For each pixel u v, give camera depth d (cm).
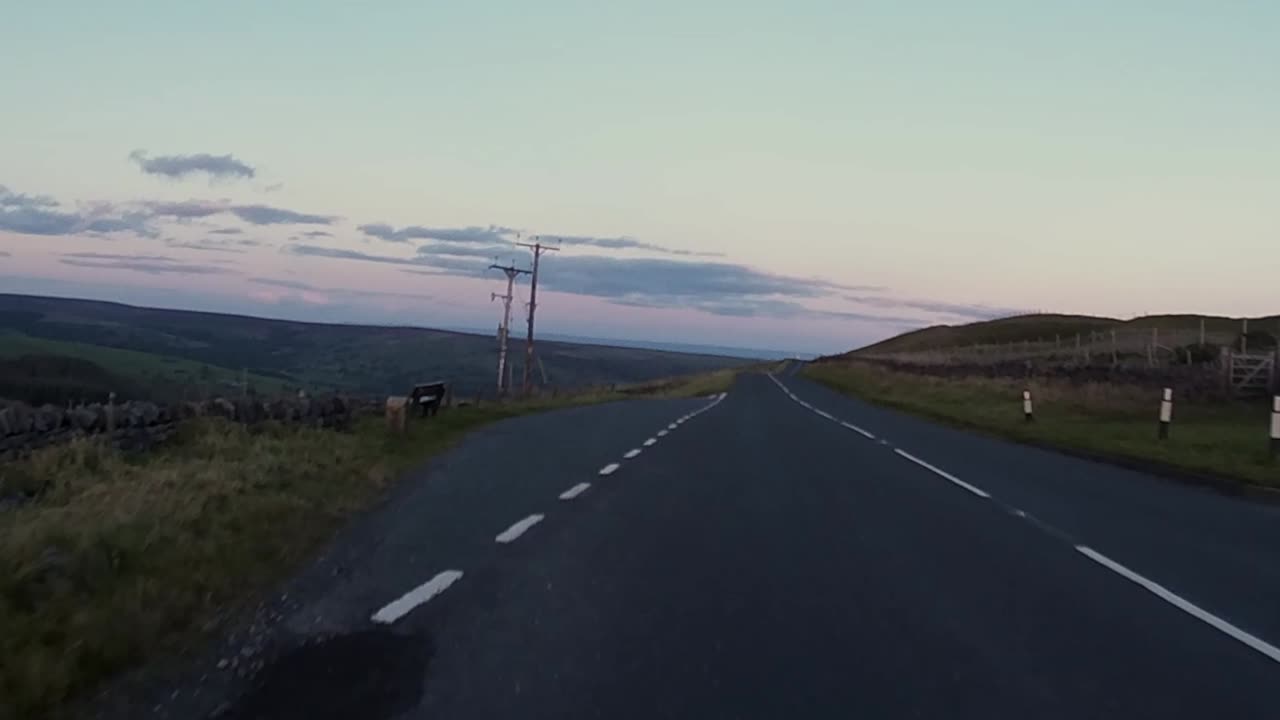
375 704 673
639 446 2516
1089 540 1363
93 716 642
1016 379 5591
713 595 982
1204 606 1005
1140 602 1014
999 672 770
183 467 1500
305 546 1162
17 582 810
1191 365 5022
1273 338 6469
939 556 1214
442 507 1473
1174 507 1723
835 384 8062
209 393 2116
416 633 834
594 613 906
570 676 733
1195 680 768
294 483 1501
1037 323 17462
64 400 1819
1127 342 8206
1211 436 2922
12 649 697
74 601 814
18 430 1419
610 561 1127
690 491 1706
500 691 700
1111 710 698
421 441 2439
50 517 1040
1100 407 4031
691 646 812
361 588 980
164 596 873
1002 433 3278
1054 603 997
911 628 886
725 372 11712
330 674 730
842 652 807
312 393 2509
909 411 4603
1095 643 860
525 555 1148
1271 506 1780
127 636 765
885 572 1112
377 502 1510
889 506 1606
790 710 676
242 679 716
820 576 1080
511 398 5231
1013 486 1933
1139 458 2386
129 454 1628
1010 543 1318
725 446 2577
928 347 17888
